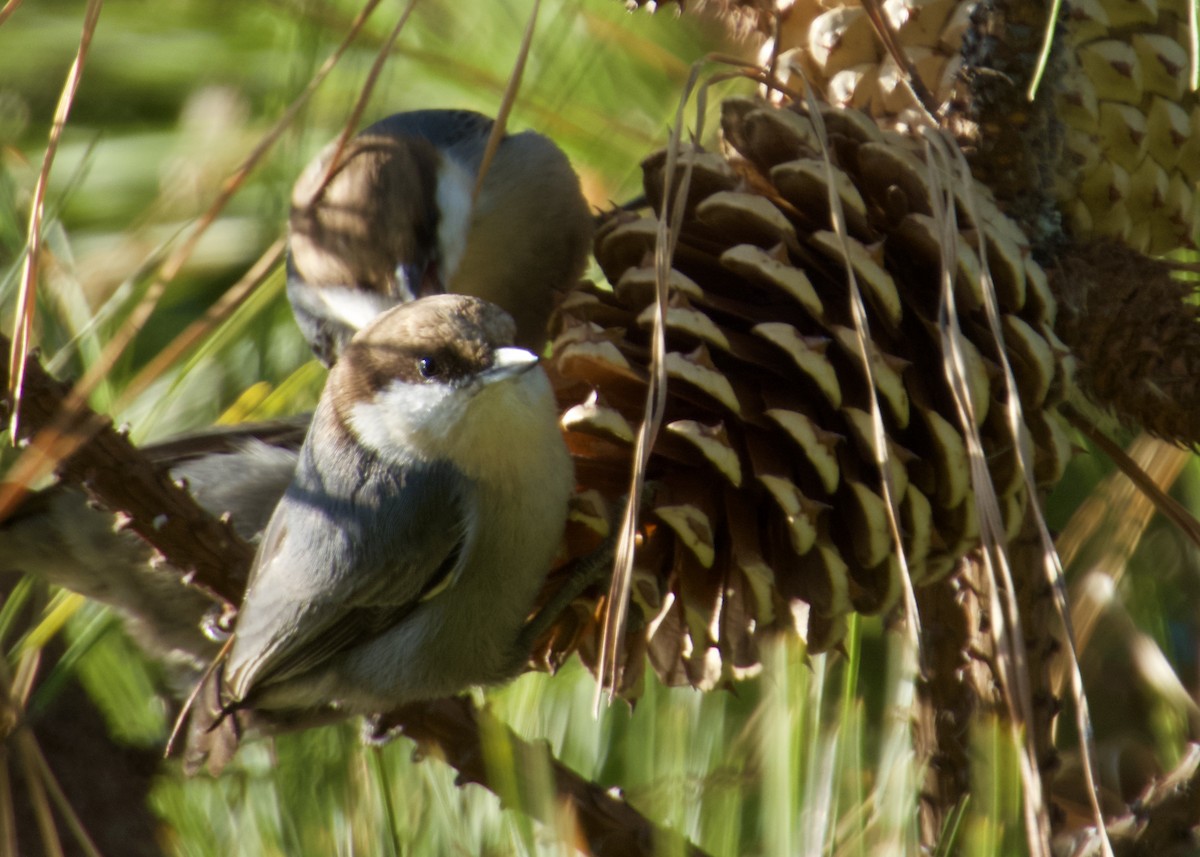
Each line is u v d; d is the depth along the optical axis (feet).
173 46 12.65
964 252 12.31
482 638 12.48
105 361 12.24
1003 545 12.19
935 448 12.33
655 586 12.34
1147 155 12.41
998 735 12.28
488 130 12.91
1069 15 12.39
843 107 12.42
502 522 12.46
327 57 12.59
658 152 12.39
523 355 12.45
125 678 12.51
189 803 12.42
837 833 12.34
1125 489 12.48
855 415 12.32
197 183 12.59
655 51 12.62
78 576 12.62
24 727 12.37
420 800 12.42
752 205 12.34
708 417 12.36
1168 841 12.34
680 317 12.33
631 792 12.39
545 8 12.64
